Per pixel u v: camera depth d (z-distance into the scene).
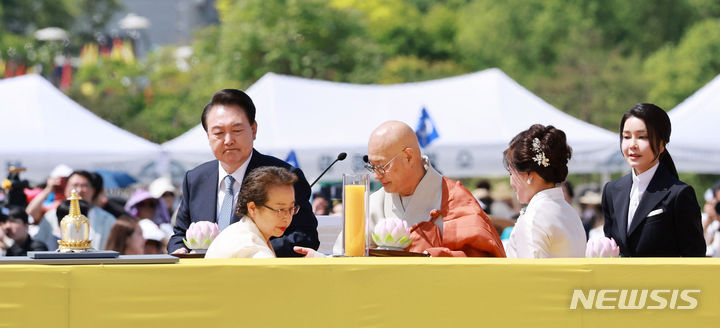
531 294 5.82
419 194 8.76
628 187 9.15
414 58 75.50
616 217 9.17
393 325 5.82
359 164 24.41
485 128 24.86
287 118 25.17
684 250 8.75
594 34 74.88
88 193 17.09
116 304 5.74
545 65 81.25
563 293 5.82
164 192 21.67
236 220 9.02
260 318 5.79
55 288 5.71
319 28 63.44
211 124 9.09
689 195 8.77
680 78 70.12
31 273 5.70
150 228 17.03
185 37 121.75
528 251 7.74
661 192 8.84
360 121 25.42
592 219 21.16
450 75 73.88
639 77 68.25
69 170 18.59
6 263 5.77
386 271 5.82
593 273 5.82
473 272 5.82
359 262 5.83
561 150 7.91
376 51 66.00
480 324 5.82
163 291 5.76
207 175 9.34
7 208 16.64
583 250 7.91
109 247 15.28
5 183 19.44
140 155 24.16
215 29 68.88
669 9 84.31
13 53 78.06
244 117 9.12
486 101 25.62
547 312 5.82
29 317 5.70
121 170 24.08
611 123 66.56
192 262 5.88
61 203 15.76
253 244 7.23
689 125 24.30
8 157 23.33
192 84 66.31
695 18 84.50
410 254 7.35
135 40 86.25
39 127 24.09
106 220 16.73
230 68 63.69
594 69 68.12
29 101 24.72
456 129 24.94
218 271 5.77
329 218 10.22
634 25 83.62
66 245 6.57
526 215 7.84
